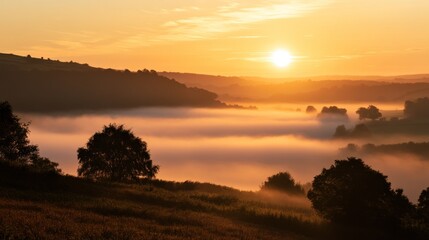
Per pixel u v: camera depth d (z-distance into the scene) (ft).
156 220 126.93
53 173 180.45
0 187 144.87
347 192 155.53
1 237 78.84
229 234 119.96
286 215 160.56
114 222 110.63
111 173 249.75
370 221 155.33
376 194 156.04
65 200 138.41
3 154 222.48
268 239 120.37
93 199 147.02
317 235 142.20
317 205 161.58
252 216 154.51
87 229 94.89
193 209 160.66
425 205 166.09
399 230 154.61
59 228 91.97
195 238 104.83
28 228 87.10
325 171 163.22
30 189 150.61
